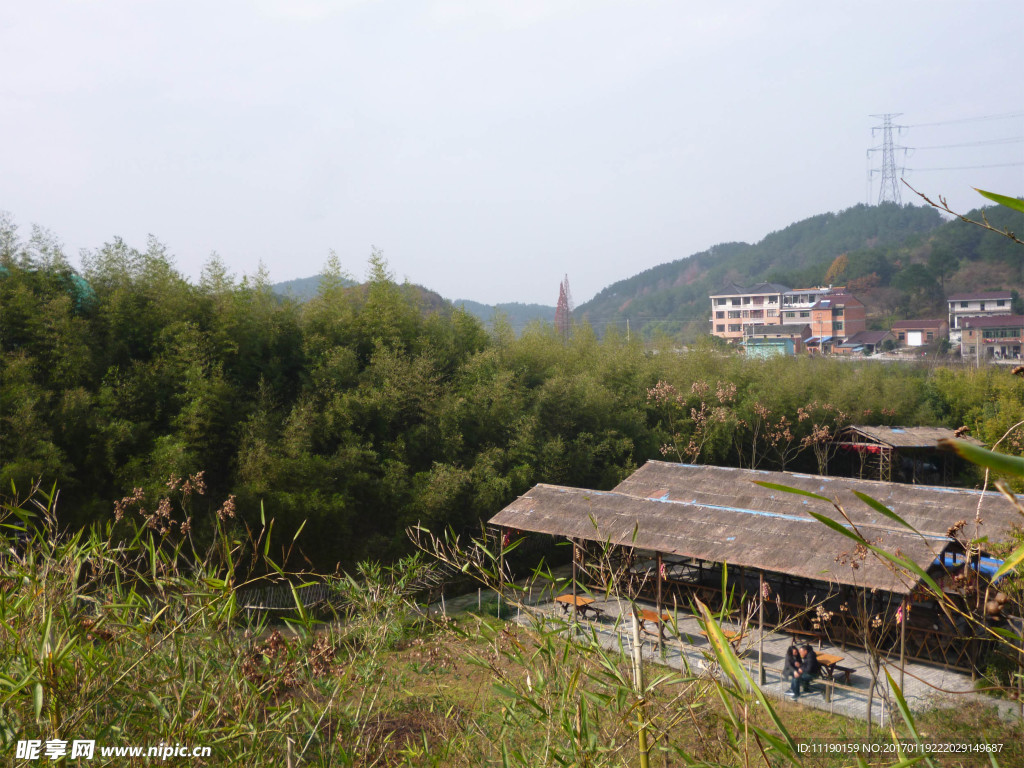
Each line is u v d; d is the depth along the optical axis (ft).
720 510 46.24
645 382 80.79
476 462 58.59
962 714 23.43
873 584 33.68
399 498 52.65
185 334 49.73
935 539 38.06
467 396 61.82
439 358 65.31
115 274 51.11
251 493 43.93
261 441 46.78
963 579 8.16
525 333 77.61
